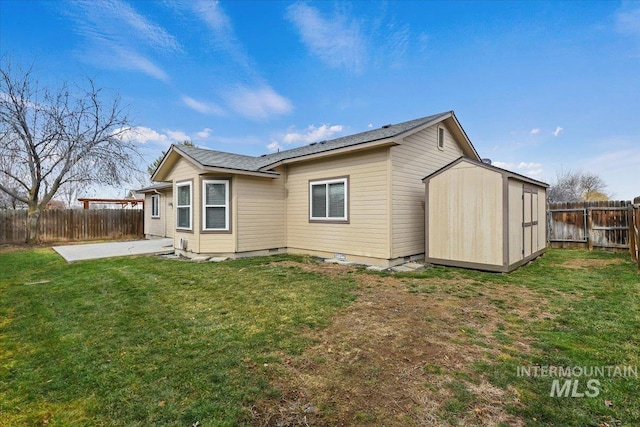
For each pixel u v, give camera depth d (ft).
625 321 12.25
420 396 7.48
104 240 47.55
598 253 30.66
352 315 13.14
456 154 33.14
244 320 12.62
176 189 32.19
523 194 24.50
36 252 33.32
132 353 9.86
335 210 27.76
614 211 32.24
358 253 25.95
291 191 31.86
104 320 12.81
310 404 7.21
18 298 16.14
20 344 10.68
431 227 24.77
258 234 30.45
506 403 7.22
